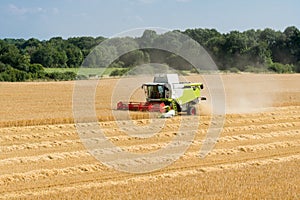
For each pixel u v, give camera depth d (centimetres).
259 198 1309
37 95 5059
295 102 4462
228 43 10606
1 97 4791
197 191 1398
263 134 2662
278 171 1681
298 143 2414
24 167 1828
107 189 1438
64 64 10269
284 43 11212
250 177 1583
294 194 1348
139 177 1652
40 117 3117
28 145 2269
